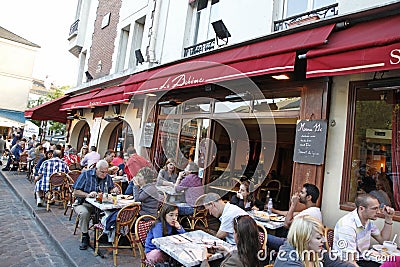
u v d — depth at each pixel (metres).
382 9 3.75
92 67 13.23
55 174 7.17
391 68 3.15
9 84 26.58
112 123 10.91
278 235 4.69
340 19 4.12
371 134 4.22
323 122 4.47
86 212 4.94
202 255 2.93
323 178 4.42
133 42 10.62
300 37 4.30
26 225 6.16
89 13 14.89
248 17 6.27
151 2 9.64
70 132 14.18
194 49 7.72
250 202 5.38
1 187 10.02
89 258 4.45
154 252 3.44
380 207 3.88
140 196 4.98
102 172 5.57
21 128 22.84
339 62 3.59
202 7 7.98
